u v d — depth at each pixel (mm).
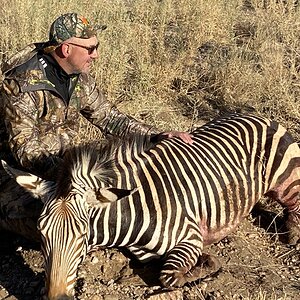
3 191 2426
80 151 2051
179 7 4719
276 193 2643
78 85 2443
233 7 4836
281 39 4449
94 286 2213
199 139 2527
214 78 3863
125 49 3816
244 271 2406
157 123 3367
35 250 2416
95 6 4289
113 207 2180
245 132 2580
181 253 2242
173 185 2305
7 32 3781
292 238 2672
